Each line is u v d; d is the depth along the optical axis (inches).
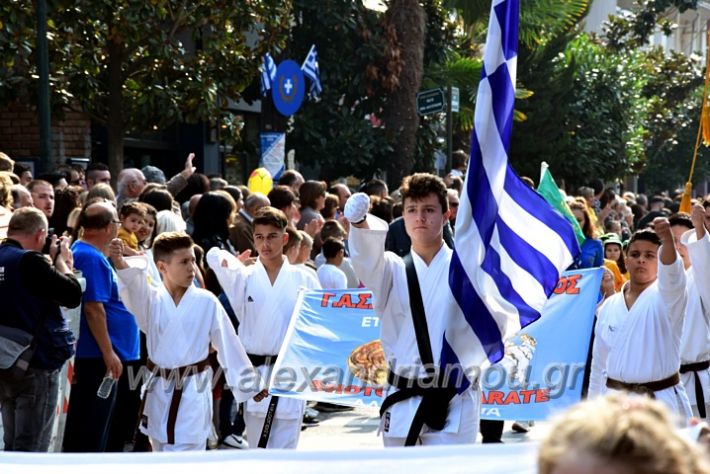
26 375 255.4
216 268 305.7
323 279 395.5
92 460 141.6
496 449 134.0
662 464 62.9
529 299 226.8
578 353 269.6
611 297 267.7
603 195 715.4
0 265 256.1
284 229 308.2
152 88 581.0
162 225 351.9
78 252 287.4
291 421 297.1
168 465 138.5
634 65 1085.8
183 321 274.4
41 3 478.0
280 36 632.4
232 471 138.3
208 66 608.1
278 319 304.8
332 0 794.2
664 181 1476.4
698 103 1446.9
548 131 959.6
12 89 563.2
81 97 586.6
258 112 887.1
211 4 590.9
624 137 1056.2
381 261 215.6
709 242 268.8
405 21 804.0
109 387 285.7
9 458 143.3
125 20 552.1
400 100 810.8
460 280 219.0
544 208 228.1
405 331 221.3
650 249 257.3
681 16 2096.5
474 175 224.1
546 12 925.2
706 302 275.7
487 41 226.8
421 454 134.8
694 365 289.1
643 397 69.8
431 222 219.5
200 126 810.8
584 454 63.7
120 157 601.0
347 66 815.7
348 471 135.6
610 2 1705.2
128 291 270.7
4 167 394.3
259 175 538.9
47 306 258.7
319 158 804.0
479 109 226.2
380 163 826.8
